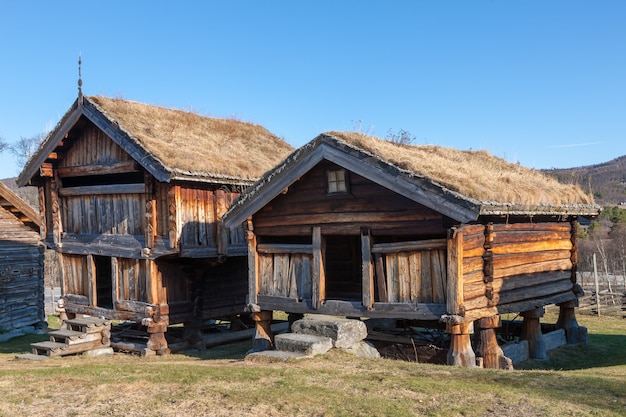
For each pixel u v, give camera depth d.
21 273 20.28
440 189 9.81
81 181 18.84
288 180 12.06
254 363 10.42
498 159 16.06
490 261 10.91
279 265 12.84
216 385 8.53
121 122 14.86
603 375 9.32
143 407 7.63
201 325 16.23
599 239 42.25
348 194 11.49
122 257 15.60
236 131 19.42
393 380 8.54
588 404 7.19
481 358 10.90
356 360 10.38
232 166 15.57
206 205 15.31
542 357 13.24
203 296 16.50
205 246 15.16
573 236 14.55
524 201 11.33
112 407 7.68
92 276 16.34
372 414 6.96
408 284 10.88
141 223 15.14
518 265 12.13
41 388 8.70
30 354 14.23
